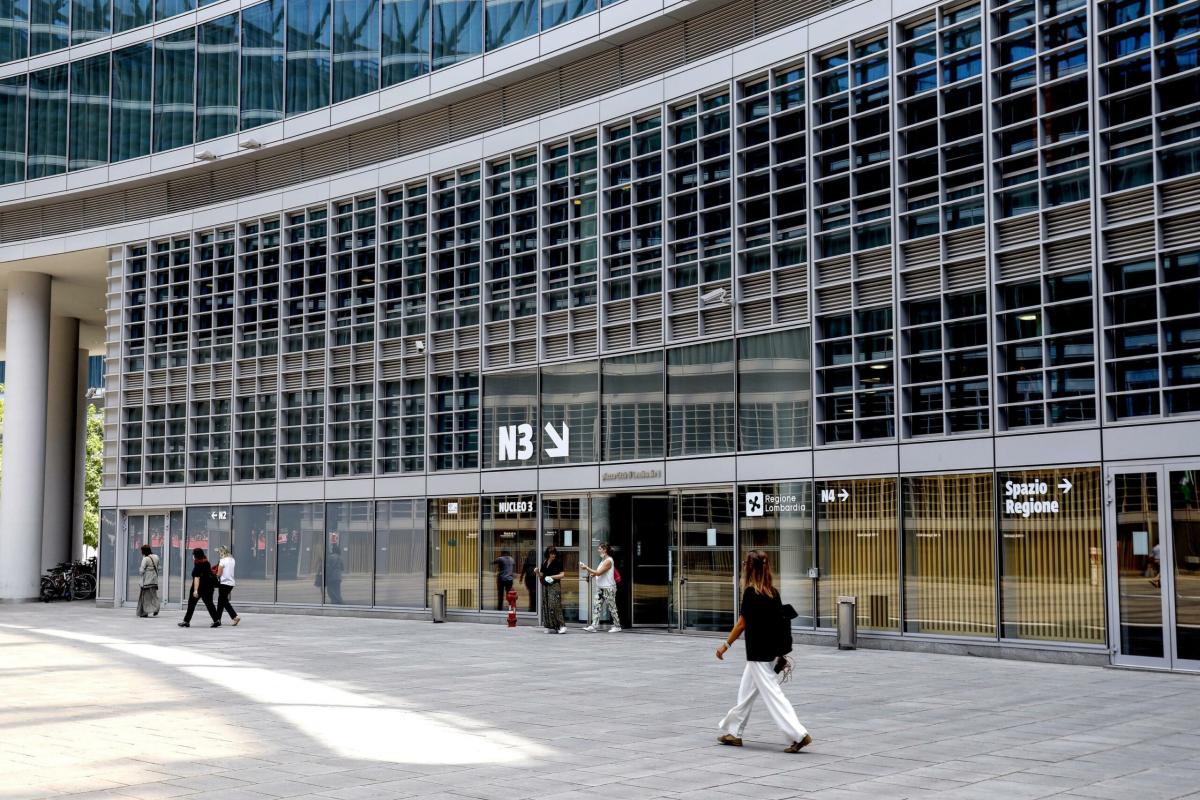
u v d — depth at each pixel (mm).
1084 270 18203
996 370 19172
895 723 12000
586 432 26344
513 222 28391
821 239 22297
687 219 24734
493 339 28625
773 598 10578
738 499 23172
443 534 29312
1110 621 17344
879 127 21391
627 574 25672
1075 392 18172
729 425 23516
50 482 45875
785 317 22703
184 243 36156
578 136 27094
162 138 35969
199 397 35094
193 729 11805
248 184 34500
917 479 20219
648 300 25359
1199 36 17016
